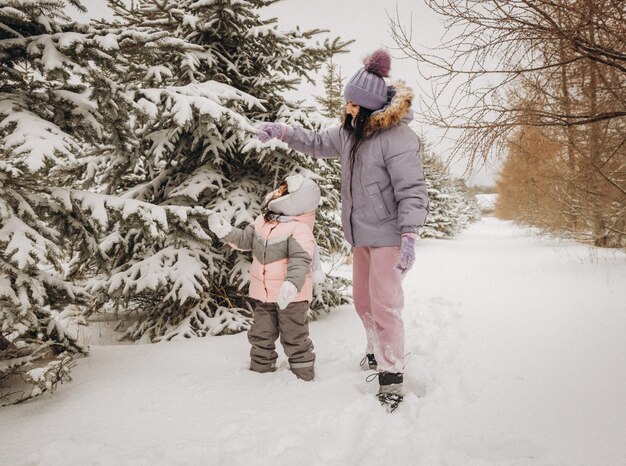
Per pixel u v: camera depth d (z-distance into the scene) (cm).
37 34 261
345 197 259
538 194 1177
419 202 232
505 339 332
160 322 415
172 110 307
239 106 403
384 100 243
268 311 281
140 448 182
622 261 795
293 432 191
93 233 279
